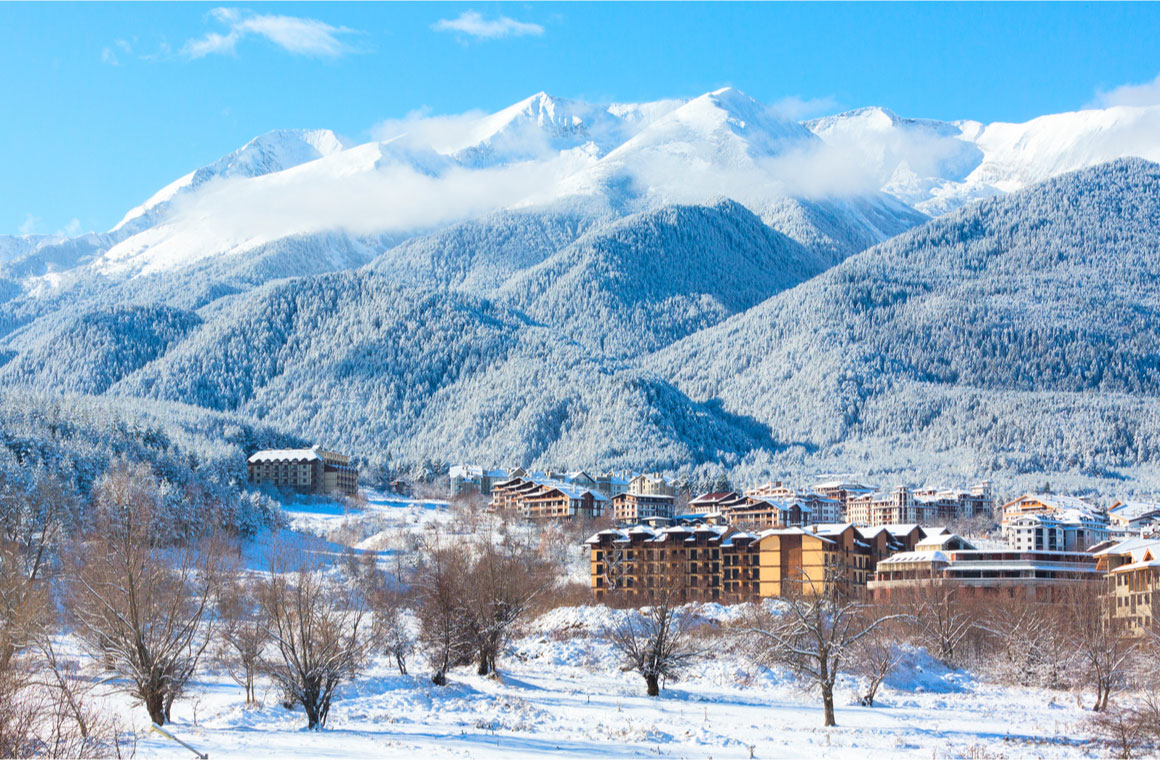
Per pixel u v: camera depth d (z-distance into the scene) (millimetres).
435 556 155625
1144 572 153375
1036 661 136375
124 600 81375
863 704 114625
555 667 140125
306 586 96250
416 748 75750
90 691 89688
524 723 92312
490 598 126375
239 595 120000
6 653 73500
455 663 129750
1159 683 120312
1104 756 85000
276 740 77188
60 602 112938
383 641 124375
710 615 162000
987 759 82062
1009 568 194000
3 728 63531
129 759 65625
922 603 155125
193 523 197375
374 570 182625
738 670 132625
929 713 109750
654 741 86000
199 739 76000
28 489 190750
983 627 145500
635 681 128875
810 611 108250
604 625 154500
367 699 102438
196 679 108438
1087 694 126188
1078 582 175875
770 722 99750
